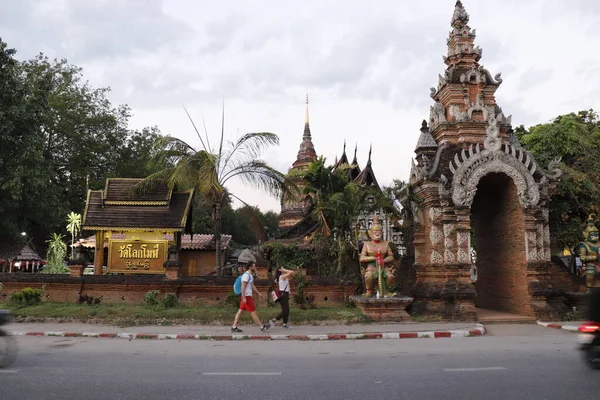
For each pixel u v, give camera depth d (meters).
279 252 19.97
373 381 6.61
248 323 13.70
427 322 14.39
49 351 9.36
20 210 30.72
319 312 14.44
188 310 14.34
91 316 14.01
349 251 17.84
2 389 6.05
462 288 15.14
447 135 17.11
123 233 18.17
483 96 17.48
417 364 7.96
